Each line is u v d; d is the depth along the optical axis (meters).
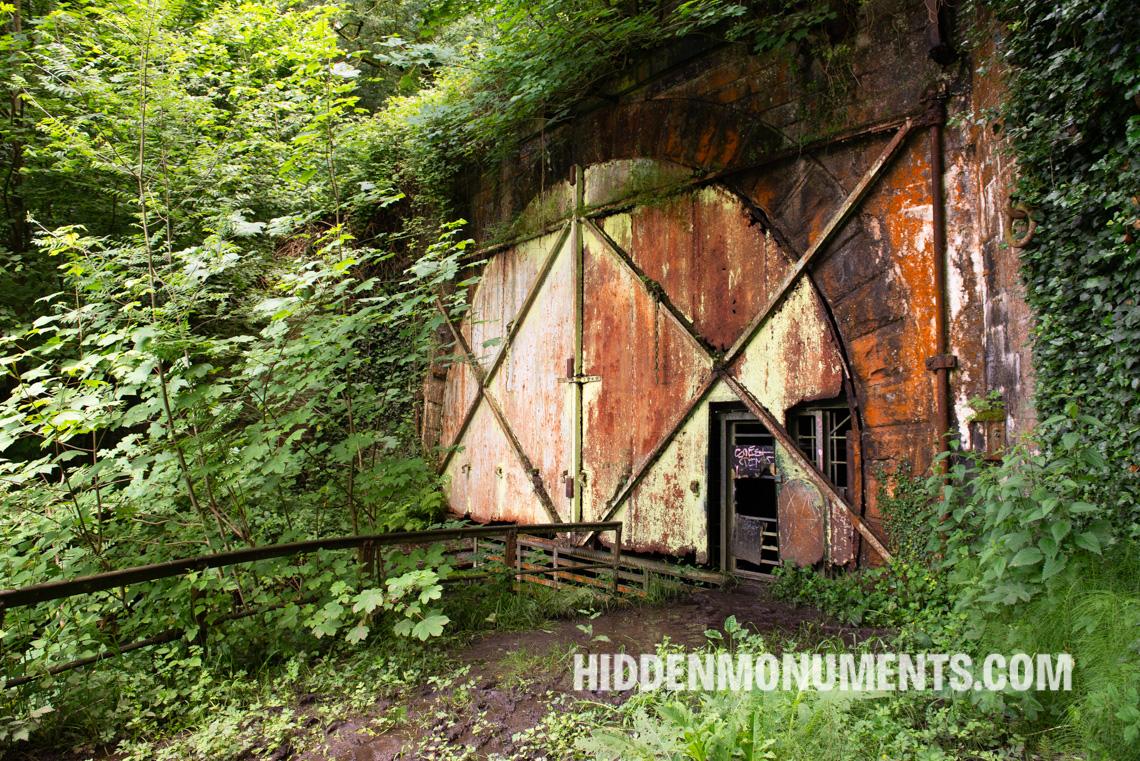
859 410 5.75
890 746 2.72
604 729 2.68
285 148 9.09
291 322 5.21
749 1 6.63
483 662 4.07
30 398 4.70
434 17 8.68
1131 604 2.88
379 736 3.14
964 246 5.26
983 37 4.98
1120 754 2.51
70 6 8.59
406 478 4.85
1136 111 3.77
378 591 3.82
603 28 7.25
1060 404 4.14
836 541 5.78
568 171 8.65
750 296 6.59
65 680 3.41
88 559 4.21
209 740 3.06
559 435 8.55
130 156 7.55
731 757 2.40
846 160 5.99
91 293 4.63
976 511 4.29
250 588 4.50
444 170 10.54
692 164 7.16
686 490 7.03
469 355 5.16
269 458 4.43
